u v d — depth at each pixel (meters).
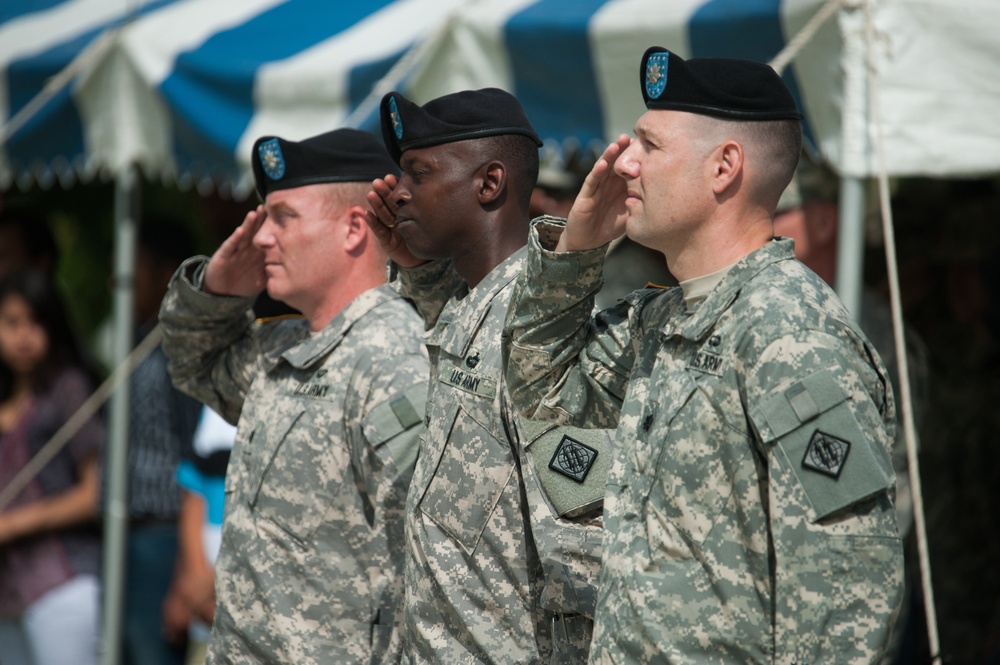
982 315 17.80
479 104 10.30
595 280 8.94
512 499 9.66
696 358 7.83
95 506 20.14
